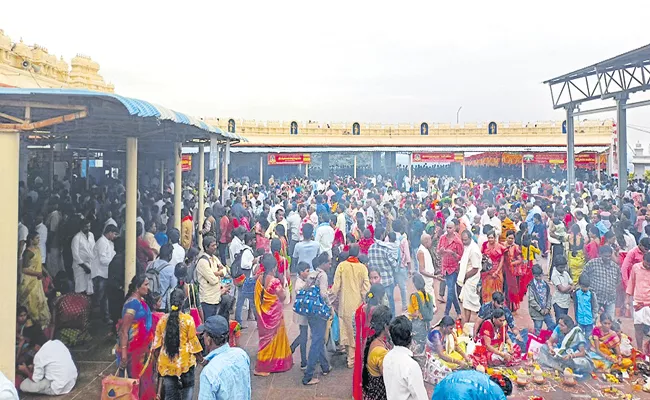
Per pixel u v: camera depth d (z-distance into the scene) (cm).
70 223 861
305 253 823
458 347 634
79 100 532
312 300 587
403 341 363
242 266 808
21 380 554
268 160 3422
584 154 3403
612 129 3466
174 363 446
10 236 518
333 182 2869
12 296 520
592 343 654
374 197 1673
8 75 1131
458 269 835
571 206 1504
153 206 1116
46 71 1341
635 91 1694
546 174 3516
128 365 516
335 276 651
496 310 652
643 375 616
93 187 1518
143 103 547
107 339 719
